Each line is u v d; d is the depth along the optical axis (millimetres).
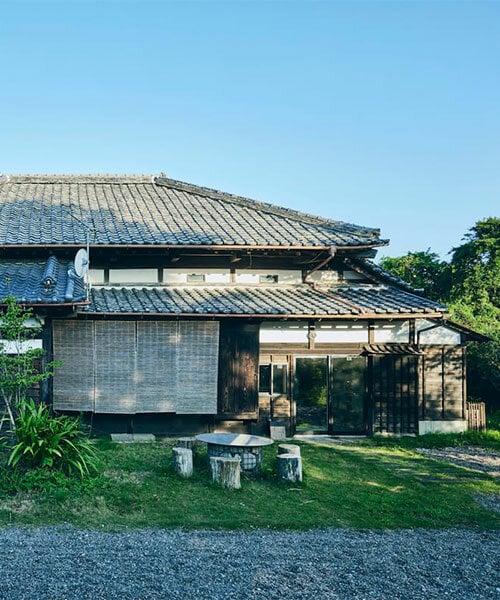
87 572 6551
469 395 19266
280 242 14734
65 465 9703
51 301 12125
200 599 6094
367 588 6617
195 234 14977
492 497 10664
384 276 16281
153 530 8141
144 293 14648
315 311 13961
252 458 10820
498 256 27734
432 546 8180
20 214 16188
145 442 13016
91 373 13641
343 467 11945
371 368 15055
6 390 10516
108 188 19141
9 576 6344
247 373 14211
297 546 7820
